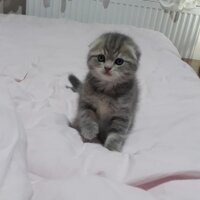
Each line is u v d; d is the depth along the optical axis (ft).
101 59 0.96
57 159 0.72
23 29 1.62
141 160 0.74
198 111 1.08
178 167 0.72
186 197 0.63
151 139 0.93
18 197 0.56
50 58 1.40
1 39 1.46
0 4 2.09
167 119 1.03
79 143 0.82
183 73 1.39
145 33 1.76
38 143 0.77
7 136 0.69
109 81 0.96
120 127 0.97
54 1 2.06
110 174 0.70
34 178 0.68
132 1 2.06
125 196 0.59
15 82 1.12
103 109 0.99
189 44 2.21
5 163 0.62
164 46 1.65
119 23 2.13
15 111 0.80
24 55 1.37
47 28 1.68
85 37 1.64
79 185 0.60
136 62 0.99
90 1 2.06
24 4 2.13
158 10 2.10
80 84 1.15
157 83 1.28
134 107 1.03
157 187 0.68
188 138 0.92
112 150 0.88
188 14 2.11
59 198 0.58
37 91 1.12
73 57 1.44
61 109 1.04
